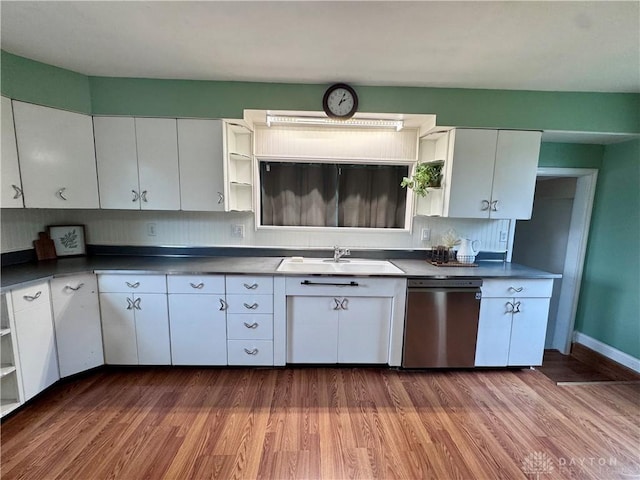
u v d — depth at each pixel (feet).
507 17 4.81
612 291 9.04
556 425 6.40
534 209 12.31
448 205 8.14
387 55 6.12
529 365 8.25
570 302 10.15
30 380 6.43
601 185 9.41
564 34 5.24
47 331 6.75
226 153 7.97
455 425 6.30
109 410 6.52
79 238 9.01
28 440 5.69
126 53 6.28
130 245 9.23
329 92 7.43
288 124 8.91
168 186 7.89
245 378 7.78
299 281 7.75
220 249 9.41
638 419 6.65
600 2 4.38
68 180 7.34
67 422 6.16
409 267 8.55
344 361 8.16
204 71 7.07
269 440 5.79
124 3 4.65
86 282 7.37
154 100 7.56
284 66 6.70
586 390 7.70
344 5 4.62
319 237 9.54
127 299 7.63
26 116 6.69
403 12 4.75
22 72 6.57
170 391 7.20
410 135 9.19
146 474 5.06
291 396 7.09
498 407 6.91
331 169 9.43
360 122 8.33
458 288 7.86
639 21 4.79
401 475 5.13
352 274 7.74
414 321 7.88
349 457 5.45
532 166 8.03
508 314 8.03
